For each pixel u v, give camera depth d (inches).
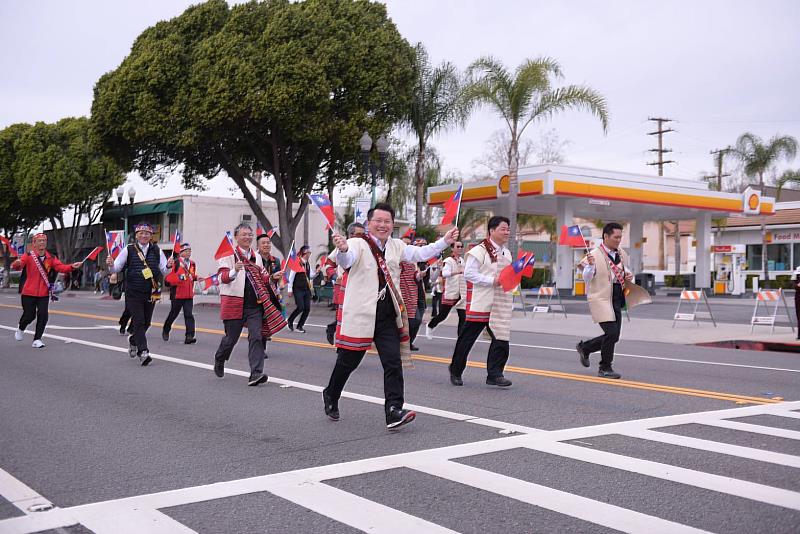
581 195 1133.7
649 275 1362.0
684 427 265.0
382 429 266.2
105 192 1910.7
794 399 322.0
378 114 1054.4
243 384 368.5
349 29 1028.5
